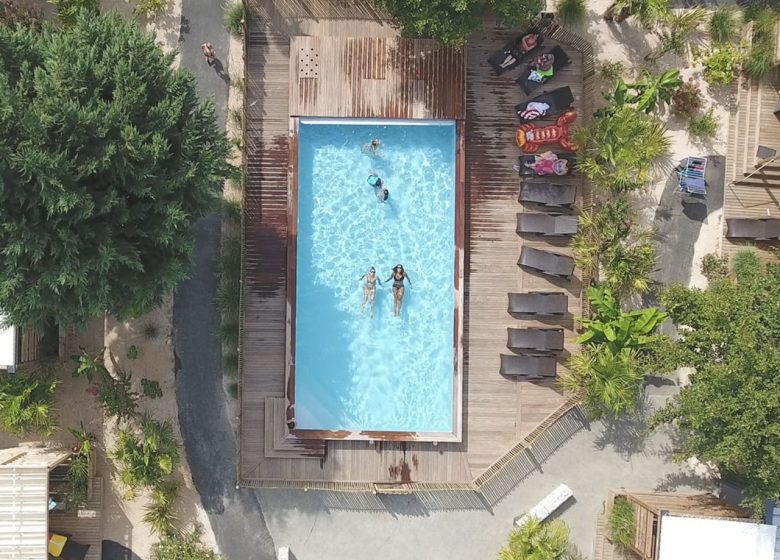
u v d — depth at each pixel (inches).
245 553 666.2
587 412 667.4
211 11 664.4
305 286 680.4
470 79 665.6
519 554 624.1
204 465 665.6
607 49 671.8
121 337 660.7
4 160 459.2
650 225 673.6
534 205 671.1
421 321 681.6
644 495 648.4
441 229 681.6
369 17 654.5
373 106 646.5
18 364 599.8
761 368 496.4
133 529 664.4
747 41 660.1
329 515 670.5
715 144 673.6
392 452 666.2
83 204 486.0
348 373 683.4
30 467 587.8
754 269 606.9
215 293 665.6
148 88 520.7
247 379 663.8
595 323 618.5
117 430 647.8
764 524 571.2
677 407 578.9
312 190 679.7
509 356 657.0
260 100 661.3
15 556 591.2
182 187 526.0
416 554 671.8
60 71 477.1
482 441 671.1
